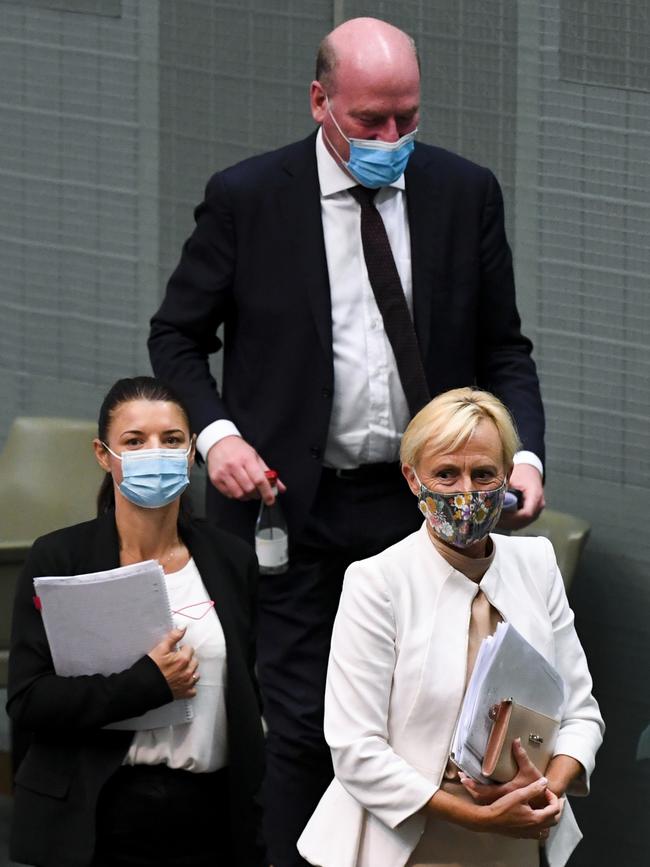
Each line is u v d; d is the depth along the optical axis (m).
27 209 20.17
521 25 17.47
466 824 10.72
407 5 17.98
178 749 11.59
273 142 18.88
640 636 17.42
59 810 11.39
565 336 17.67
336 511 15.31
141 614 11.31
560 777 11.16
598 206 17.31
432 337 15.20
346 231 15.10
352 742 10.91
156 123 19.39
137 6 19.27
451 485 11.03
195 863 11.73
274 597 15.84
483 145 17.83
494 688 10.73
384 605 11.09
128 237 19.72
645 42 16.91
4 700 19.70
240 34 18.84
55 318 20.22
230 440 14.98
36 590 11.16
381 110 14.30
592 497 17.67
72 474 19.11
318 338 15.05
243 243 15.27
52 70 19.80
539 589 11.54
